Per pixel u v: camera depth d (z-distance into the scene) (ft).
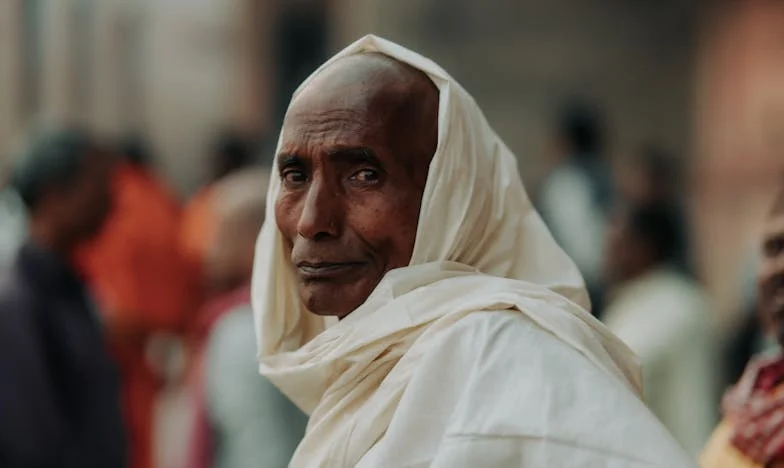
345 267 8.72
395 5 58.29
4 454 16.87
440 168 8.66
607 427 7.75
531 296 8.45
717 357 23.07
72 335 17.57
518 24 57.31
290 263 9.51
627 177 31.37
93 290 24.31
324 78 8.89
